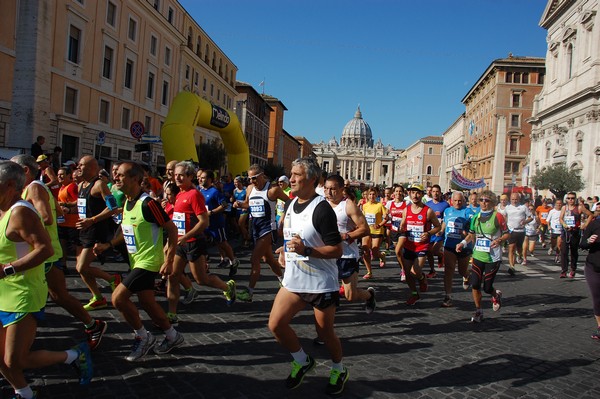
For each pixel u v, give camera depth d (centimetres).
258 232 725
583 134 3672
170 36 3800
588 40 3750
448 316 694
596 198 2216
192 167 585
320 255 357
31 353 341
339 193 614
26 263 316
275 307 380
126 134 3225
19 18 1506
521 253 1505
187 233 566
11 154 1191
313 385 413
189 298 674
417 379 442
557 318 717
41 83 1533
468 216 883
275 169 6184
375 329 606
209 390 392
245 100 6469
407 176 14800
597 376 473
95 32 2805
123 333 528
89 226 579
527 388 433
